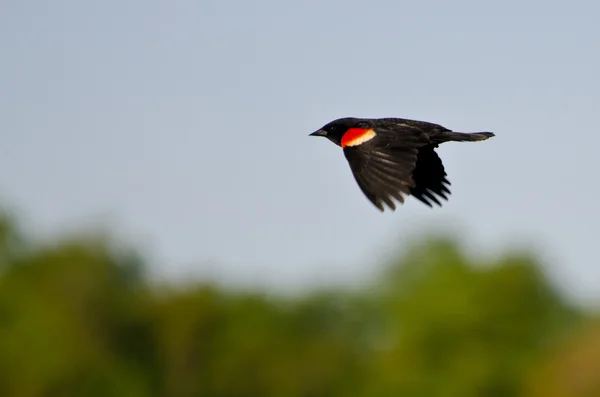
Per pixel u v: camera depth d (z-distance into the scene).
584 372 31.41
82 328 39.84
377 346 40.31
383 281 39.34
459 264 37.69
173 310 40.16
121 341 40.78
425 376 36.91
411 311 37.47
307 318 40.91
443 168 15.08
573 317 37.31
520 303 37.03
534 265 37.19
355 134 13.73
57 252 39.91
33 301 39.28
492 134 14.45
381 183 13.15
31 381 38.56
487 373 36.03
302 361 40.34
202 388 40.97
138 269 41.00
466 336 37.00
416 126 14.34
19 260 40.16
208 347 40.81
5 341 38.78
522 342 36.88
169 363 40.78
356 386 40.22
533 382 33.75
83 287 39.91
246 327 40.34
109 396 39.12
